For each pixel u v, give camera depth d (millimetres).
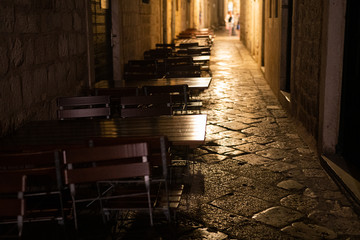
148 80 6363
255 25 14469
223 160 4672
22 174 2174
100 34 7586
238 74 11430
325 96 4426
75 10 5621
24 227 2906
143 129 3512
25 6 3988
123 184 3422
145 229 3062
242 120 6477
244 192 3805
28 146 3018
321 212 3400
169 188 2977
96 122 3863
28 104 4078
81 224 3051
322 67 4523
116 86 5883
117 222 3158
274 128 6023
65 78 5219
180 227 3150
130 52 9523
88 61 6168
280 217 3314
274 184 3988
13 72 3742
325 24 4410
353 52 4133
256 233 3066
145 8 11266
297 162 4598
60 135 3424
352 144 4234
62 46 5090
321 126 4559
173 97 5016
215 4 37469
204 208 3477
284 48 7715
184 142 3133
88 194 3102
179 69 6883
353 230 3107
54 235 2830
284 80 7781
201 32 18516
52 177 2871
